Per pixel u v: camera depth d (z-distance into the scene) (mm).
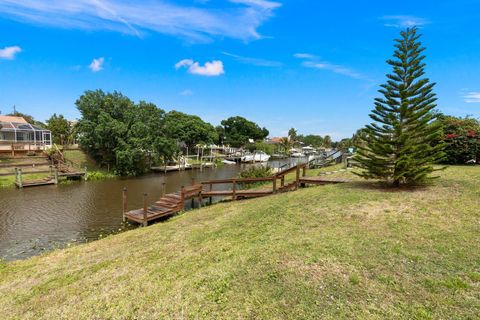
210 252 5590
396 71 8539
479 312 3170
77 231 10508
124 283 4730
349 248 4898
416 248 4738
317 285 3916
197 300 3916
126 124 28656
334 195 8773
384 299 3525
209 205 12961
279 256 4848
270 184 16594
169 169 32188
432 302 3400
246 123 71938
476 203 6773
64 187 20000
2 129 30156
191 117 56688
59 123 46781
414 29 8359
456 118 14328
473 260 4238
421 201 7254
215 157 45656
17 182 19406
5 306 4461
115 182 22984
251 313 3500
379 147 8758
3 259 7922
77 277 5273
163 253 5992
